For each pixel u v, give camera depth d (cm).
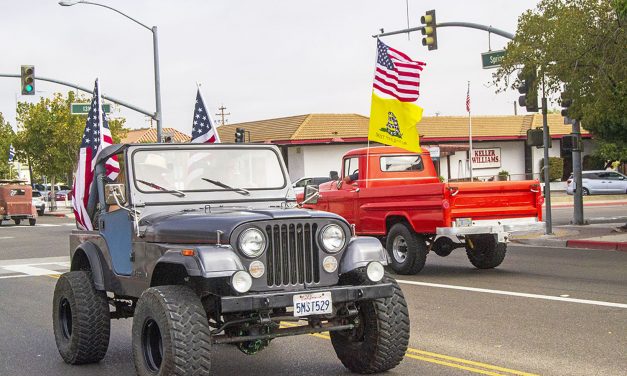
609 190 4594
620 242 1869
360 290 642
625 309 1052
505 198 1418
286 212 643
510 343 859
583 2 1969
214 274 592
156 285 682
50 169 5509
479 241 1535
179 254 625
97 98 855
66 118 5350
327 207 1688
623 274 1413
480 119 5638
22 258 2162
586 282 1323
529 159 5516
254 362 804
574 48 1948
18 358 862
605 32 1919
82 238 824
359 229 1592
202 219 646
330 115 5100
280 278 625
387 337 681
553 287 1276
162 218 695
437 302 1156
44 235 3155
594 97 1991
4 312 1198
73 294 782
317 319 663
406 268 1477
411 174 1677
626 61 1925
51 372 787
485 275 1459
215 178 767
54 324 832
